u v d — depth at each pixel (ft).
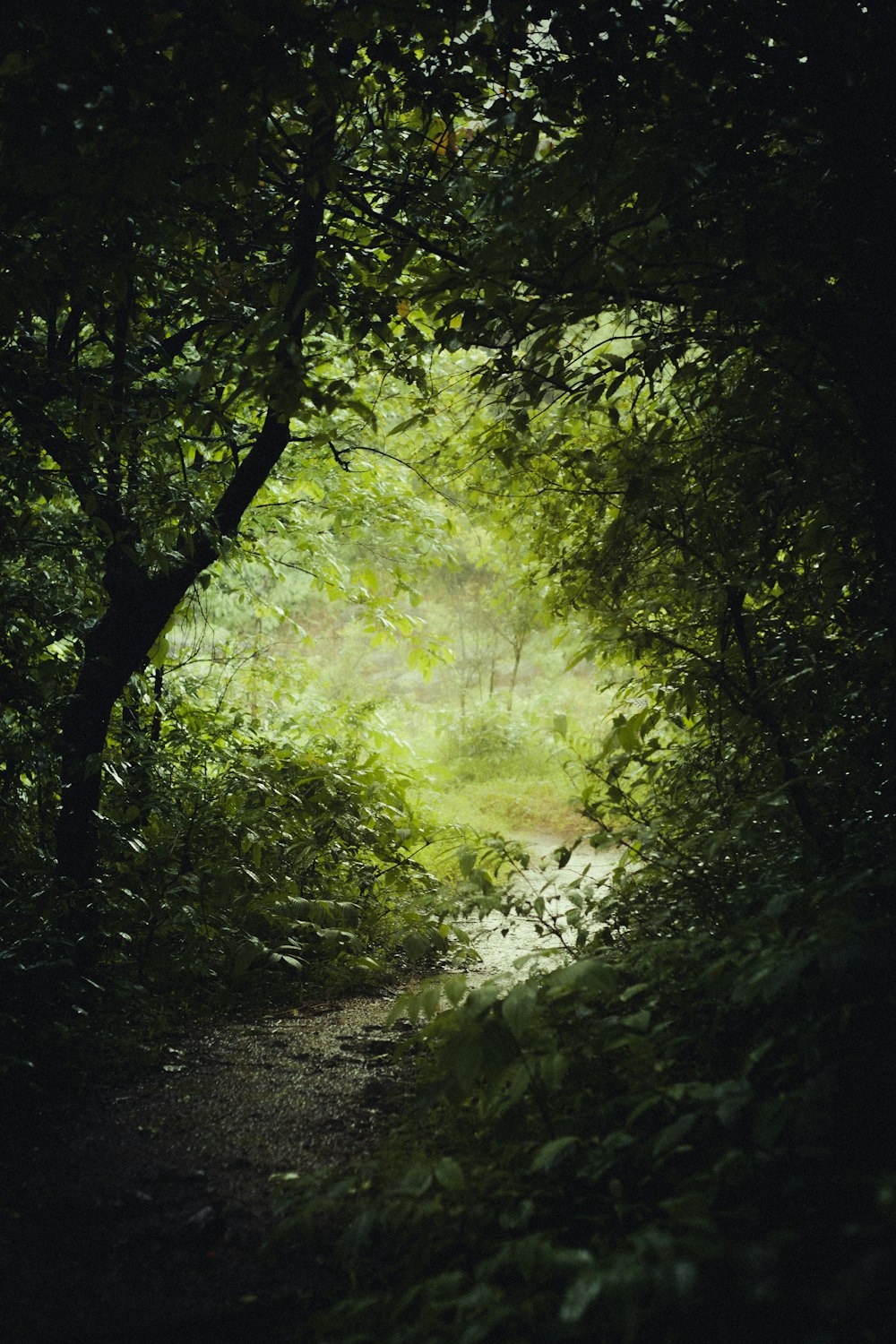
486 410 20.58
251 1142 12.61
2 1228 10.46
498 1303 7.58
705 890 12.92
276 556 29.19
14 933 16.70
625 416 19.33
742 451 14.55
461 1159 10.44
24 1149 12.44
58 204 13.02
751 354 15.08
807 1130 7.93
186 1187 11.38
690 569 15.10
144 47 12.16
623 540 15.97
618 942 15.03
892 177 11.62
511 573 24.14
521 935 25.05
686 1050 11.10
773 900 10.32
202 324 19.10
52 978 16.37
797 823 13.93
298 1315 8.79
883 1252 6.48
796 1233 7.24
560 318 12.82
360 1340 7.79
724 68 12.58
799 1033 10.15
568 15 12.23
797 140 12.66
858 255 12.42
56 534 18.24
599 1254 8.01
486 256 12.82
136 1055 15.64
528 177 12.71
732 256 13.46
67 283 15.33
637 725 15.01
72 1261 9.82
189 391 13.98
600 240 12.10
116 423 16.83
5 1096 13.91
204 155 13.71
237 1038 16.98
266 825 22.50
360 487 26.73
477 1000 10.27
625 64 12.66
